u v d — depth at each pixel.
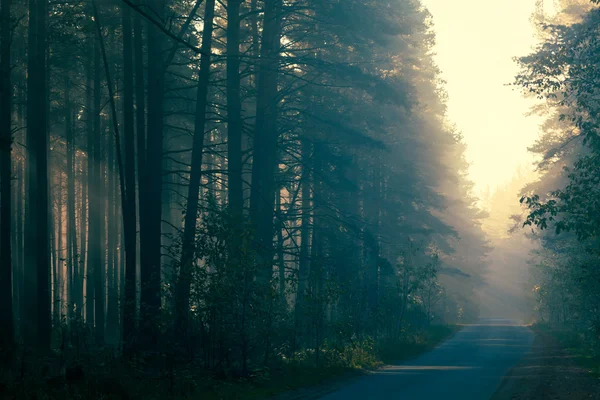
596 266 31.14
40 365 18.19
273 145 28.81
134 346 20.23
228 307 19.44
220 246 20.38
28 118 27.00
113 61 31.81
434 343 44.88
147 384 16.50
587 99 24.97
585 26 30.95
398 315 41.72
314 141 32.50
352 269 34.94
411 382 19.67
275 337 22.23
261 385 18.31
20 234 40.47
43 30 25.12
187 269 19.92
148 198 22.52
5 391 14.46
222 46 31.94
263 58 25.31
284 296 25.36
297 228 35.31
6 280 21.72
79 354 18.72
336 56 32.09
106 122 40.44
